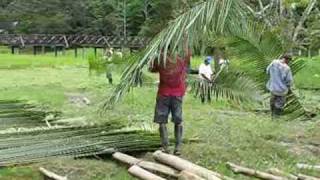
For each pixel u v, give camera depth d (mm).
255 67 11445
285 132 10375
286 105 11875
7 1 74750
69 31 67188
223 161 7902
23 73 27359
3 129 9953
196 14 6223
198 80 10555
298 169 7672
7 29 68125
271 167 7711
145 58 6629
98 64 22328
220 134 9844
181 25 6250
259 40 11133
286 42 13461
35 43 53156
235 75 10500
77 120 11320
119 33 65375
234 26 6336
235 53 11070
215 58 12109
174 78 7988
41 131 9570
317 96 15719
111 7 68688
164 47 6312
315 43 19016
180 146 8133
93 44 52219
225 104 13898
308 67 15469
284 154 8477
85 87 19641
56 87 19672
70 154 7953
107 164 7613
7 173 7172
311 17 20047
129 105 13672
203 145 8758
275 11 18750
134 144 8469
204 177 6617
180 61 7938
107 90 18141
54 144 8453
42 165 7457
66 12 69438
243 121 11523
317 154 8695
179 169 7023
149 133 9383
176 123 8094
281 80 11742
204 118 12016
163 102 8055
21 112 12273
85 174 7211
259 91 11703
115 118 11680
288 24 17734
